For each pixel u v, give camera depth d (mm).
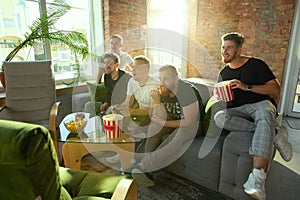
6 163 488
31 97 2082
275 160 2025
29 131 496
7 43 2400
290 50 3143
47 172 547
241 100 1696
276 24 3102
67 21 2873
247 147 1354
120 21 3182
